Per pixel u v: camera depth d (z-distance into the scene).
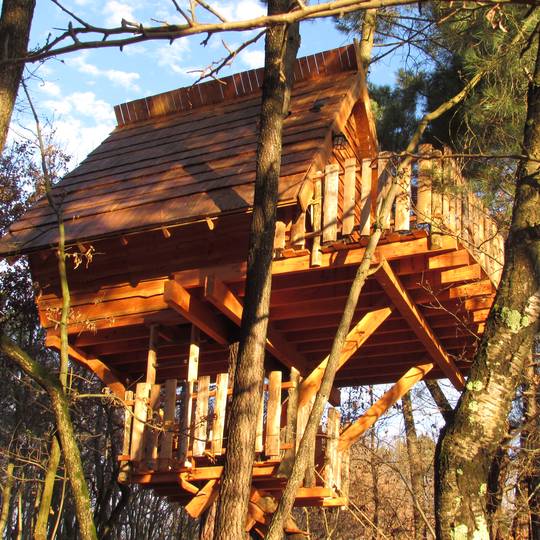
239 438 6.74
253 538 10.02
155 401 9.52
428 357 10.99
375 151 11.55
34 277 10.83
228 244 9.64
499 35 8.58
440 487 5.26
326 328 10.42
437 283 8.91
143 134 12.34
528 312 5.56
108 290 10.34
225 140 11.05
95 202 10.73
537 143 6.11
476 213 9.38
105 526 14.09
